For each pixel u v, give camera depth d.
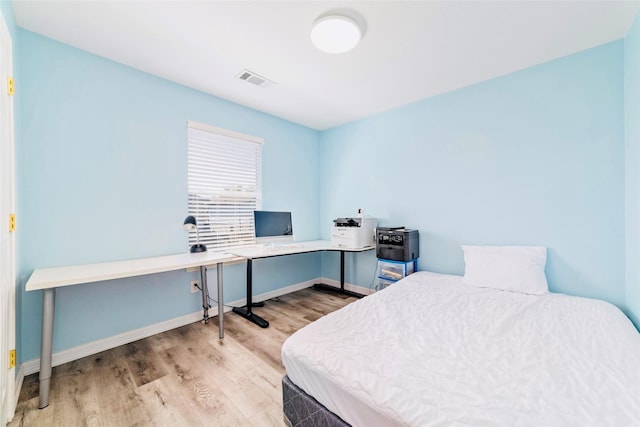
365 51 2.00
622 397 0.85
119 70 2.15
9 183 1.43
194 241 2.63
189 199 2.60
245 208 3.09
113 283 2.12
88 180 2.01
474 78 2.42
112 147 2.12
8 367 1.35
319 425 1.08
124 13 1.61
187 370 1.77
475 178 2.54
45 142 1.83
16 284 1.56
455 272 2.68
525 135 2.26
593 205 1.98
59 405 1.45
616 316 1.56
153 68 2.24
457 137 2.64
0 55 1.28
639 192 1.63
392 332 1.35
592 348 1.19
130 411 1.41
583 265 2.02
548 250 2.17
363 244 3.06
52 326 1.48
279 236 3.04
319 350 1.16
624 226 1.86
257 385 1.62
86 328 1.99
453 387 0.91
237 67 2.22
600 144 1.95
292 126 3.59
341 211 3.73
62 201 1.90
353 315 1.57
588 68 1.98
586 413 0.78
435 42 1.89
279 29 1.75
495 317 1.56
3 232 1.31
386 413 0.85
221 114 2.82
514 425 0.74
